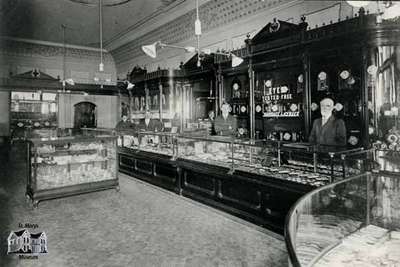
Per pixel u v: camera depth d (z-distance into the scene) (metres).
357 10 4.75
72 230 3.79
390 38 4.26
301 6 5.61
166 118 9.34
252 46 6.11
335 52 4.84
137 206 4.80
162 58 10.05
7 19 8.78
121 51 12.29
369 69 4.48
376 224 2.99
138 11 8.30
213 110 7.53
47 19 8.96
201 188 4.81
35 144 4.81
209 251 3.17
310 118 5.25
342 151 3.25
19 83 10.96
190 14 7.93
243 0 6.48
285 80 5.80
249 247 3.25
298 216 2.06
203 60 7.72
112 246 3.32
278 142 3.92
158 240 3.46
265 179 3.71
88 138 5.39
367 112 4.51
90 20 9.08
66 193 5.09
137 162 6.75
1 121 11.20
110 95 12.80
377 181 3.02
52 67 12.05
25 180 6.69
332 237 2.49
